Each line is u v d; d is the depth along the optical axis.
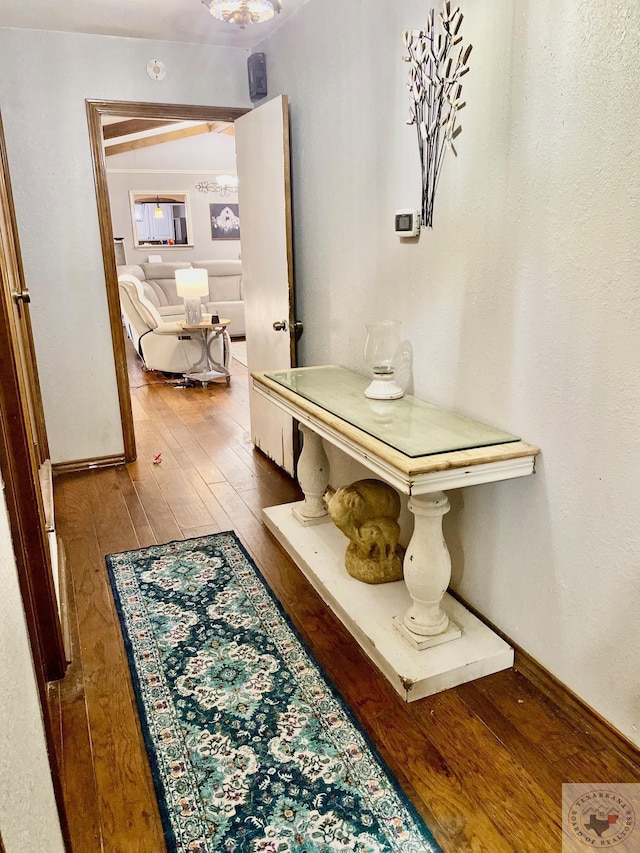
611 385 1.50
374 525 2.25
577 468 1.63
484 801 1.49
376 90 2.35
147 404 5.25
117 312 3.62
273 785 1.55
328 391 2.48
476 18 1.76
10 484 1.28
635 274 1.39
